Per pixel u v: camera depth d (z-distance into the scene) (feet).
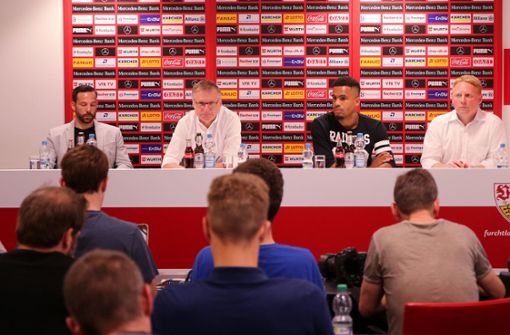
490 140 21.40
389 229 12.08
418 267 11.53
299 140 26.50
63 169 11.71
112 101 26.50
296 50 26.40
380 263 11.92
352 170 16.76
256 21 26.37
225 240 7.97
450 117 21.79
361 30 26.30
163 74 26.45
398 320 11.54
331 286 14.07
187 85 26.48
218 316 7.80
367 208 16.80
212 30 26.37
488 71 26.37
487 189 16.74
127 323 5.90
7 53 26.40
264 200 8.10
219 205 7.97
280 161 26.53
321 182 16.81
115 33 26.40
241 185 8.08
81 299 5.88
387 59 26.35
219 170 16.80
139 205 16.84
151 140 26.58
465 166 17.60
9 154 26.45
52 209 9.15
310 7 26.32
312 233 16.83
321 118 21.52
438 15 26.27
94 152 11.85
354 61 26.37
